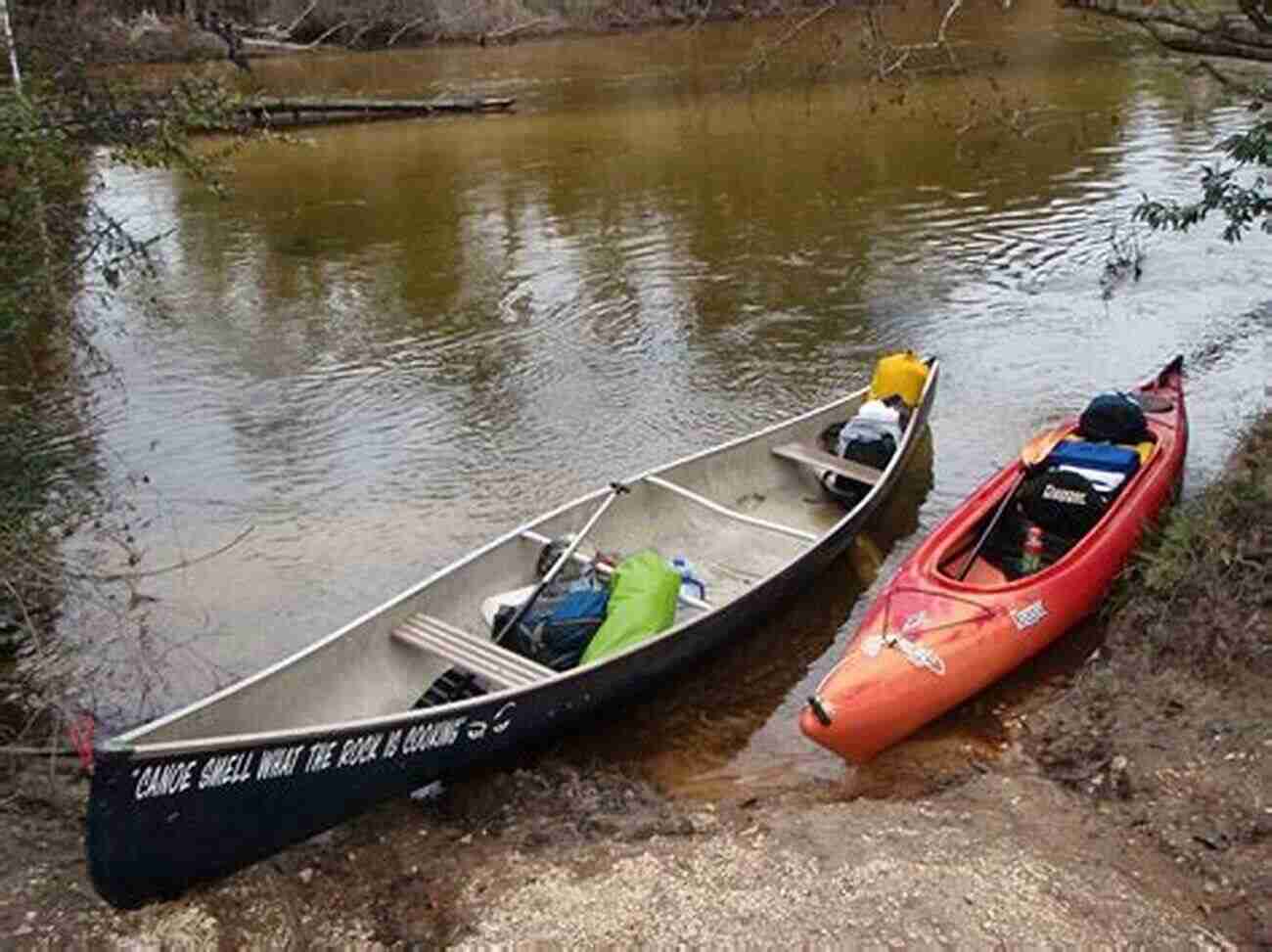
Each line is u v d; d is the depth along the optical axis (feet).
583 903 17.38
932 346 40.06
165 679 24.53
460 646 21.81
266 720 19.88
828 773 21.27
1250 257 45.93
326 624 26.43
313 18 108.06
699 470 29.01
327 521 31.07
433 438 35.63
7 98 26.30
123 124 28.76
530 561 25.32
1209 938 16.17
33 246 27.78
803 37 76.59
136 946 17.03
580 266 50.65
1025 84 78.74
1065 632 23.82
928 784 20.58
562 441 35.01
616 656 21.49
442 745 19.54
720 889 17.47
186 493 32.78
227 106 29.68
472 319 45.34
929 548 24.81
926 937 16.30
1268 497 25.08
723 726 22.79
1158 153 60.54
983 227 51.70
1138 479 26.35
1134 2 30.86
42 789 20.56
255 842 17.89
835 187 59.52
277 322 45.85
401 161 71.36
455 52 112.37
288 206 62.34
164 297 48.80
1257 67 51.88
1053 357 38.50
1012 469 27.63
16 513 28.60
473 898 17.76
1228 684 20.97
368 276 50.93
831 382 38.04
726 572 27.04
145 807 16.43
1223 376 36.14
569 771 21.08
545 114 82.64
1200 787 18.88
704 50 104.78
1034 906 16.79
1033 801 19.38
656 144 71.56
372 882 18.35
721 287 47.06
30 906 17.76
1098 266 46.09
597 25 116.47
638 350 41.47
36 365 40.34
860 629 22.88
